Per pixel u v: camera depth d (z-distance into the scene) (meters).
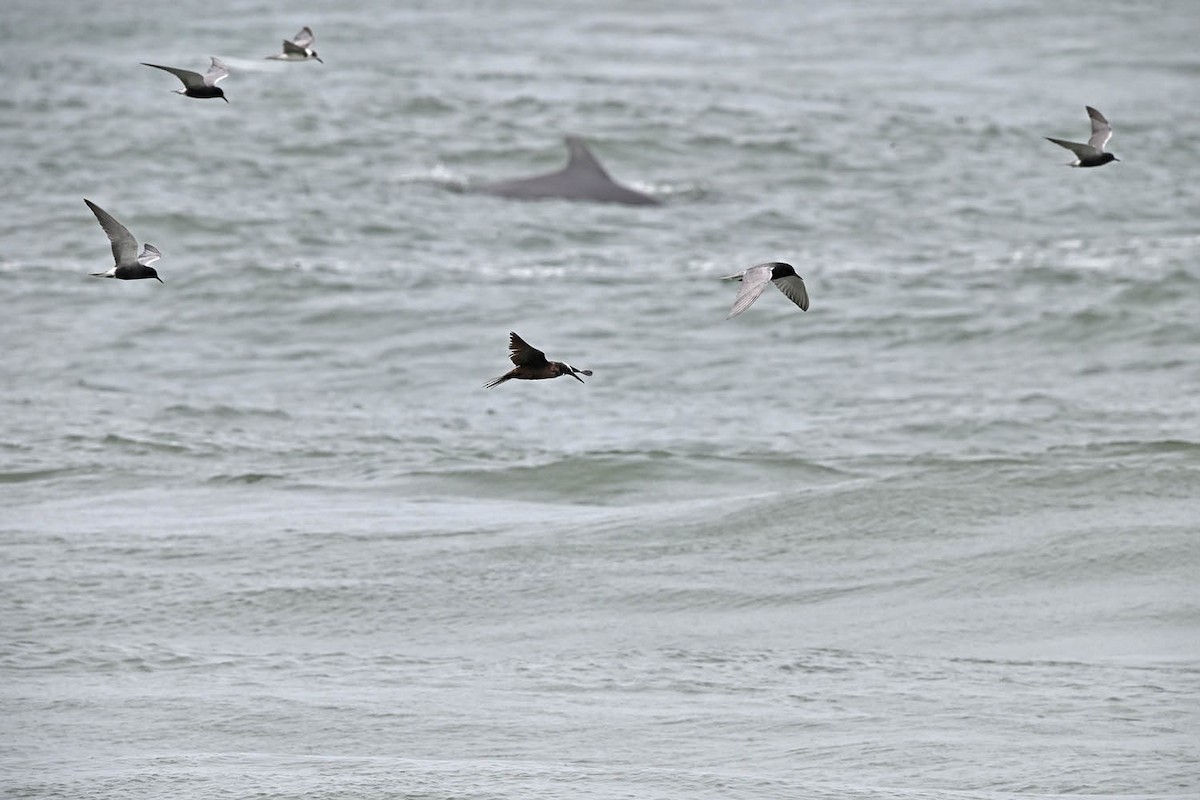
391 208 105.12
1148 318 81.56
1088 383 72.75
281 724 35.94
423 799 31.41
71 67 148.12
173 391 71.31
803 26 191.12
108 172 110.38
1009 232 101.50
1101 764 33.16
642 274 91.81
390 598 44.88
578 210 106.44
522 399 71.06
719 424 66.56
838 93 145.50
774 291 87.06
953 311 83.81
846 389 72.31
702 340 80.12
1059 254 95.50
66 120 124.94
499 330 81.56
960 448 62.19
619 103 136.38
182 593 45.25
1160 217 105.31
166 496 55.69
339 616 43.66
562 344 79.56
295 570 47.09
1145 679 38.44
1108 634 41.91
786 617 43.53
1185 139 128.50
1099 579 45.50
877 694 37.72
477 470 58.66
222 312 83.50
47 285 87.12
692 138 125.25
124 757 34.09
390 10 197.38
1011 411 67.88
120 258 35.44
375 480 57.94
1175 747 34.00
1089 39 178.62
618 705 37.16
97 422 65.44
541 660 40.56
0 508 54.06
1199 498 51.44
